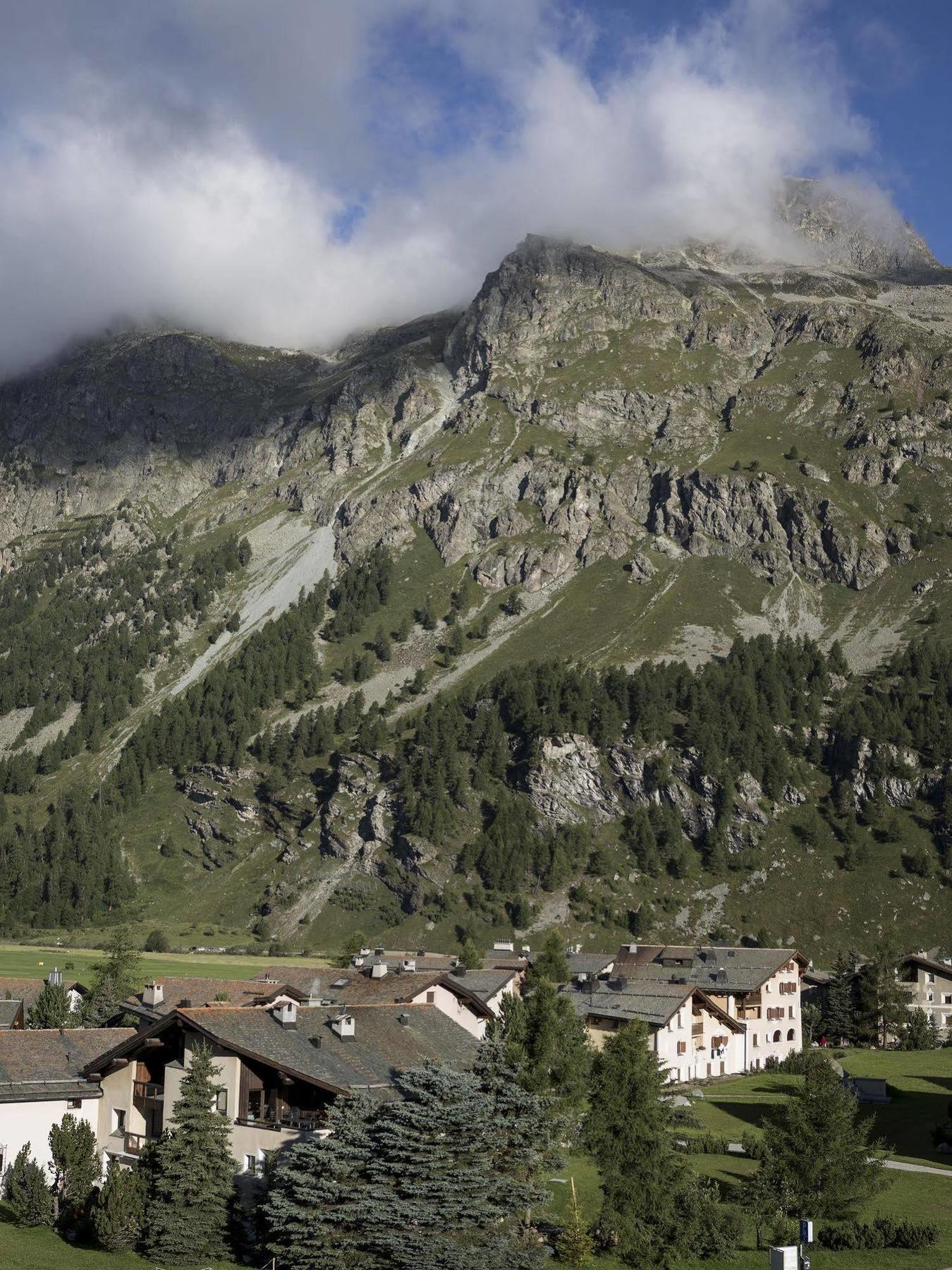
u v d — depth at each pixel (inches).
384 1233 2336.4
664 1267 2513.5
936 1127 3850.9
